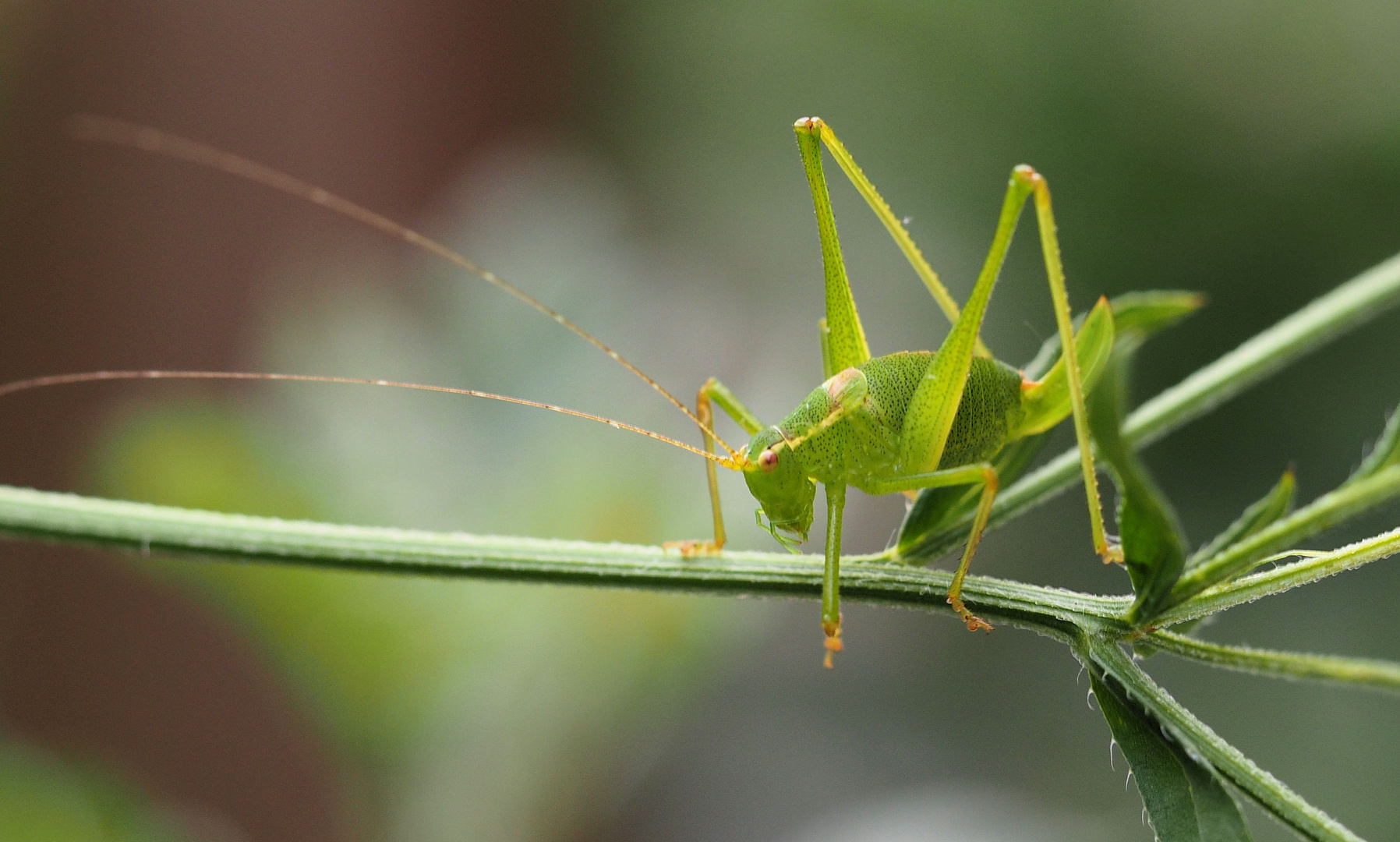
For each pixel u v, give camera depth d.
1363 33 0.26
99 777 0.18
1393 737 0.23
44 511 0.17
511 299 0.19
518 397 0.19
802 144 0.18
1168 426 0.16
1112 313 0.17
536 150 0.35
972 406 0.18
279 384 0.19
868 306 0.32
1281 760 0.24
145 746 0.22
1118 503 0.16
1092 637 0.16
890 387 0.18
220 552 0.17
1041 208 0.17
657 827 0.25
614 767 0.18
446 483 0.18
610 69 0.37
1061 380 0.18
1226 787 0.16
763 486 0.18
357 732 0.18
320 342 0.19
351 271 0.19
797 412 0.18
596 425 0.19
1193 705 0.25
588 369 0.19
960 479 0.17
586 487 0.18
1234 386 0.16
